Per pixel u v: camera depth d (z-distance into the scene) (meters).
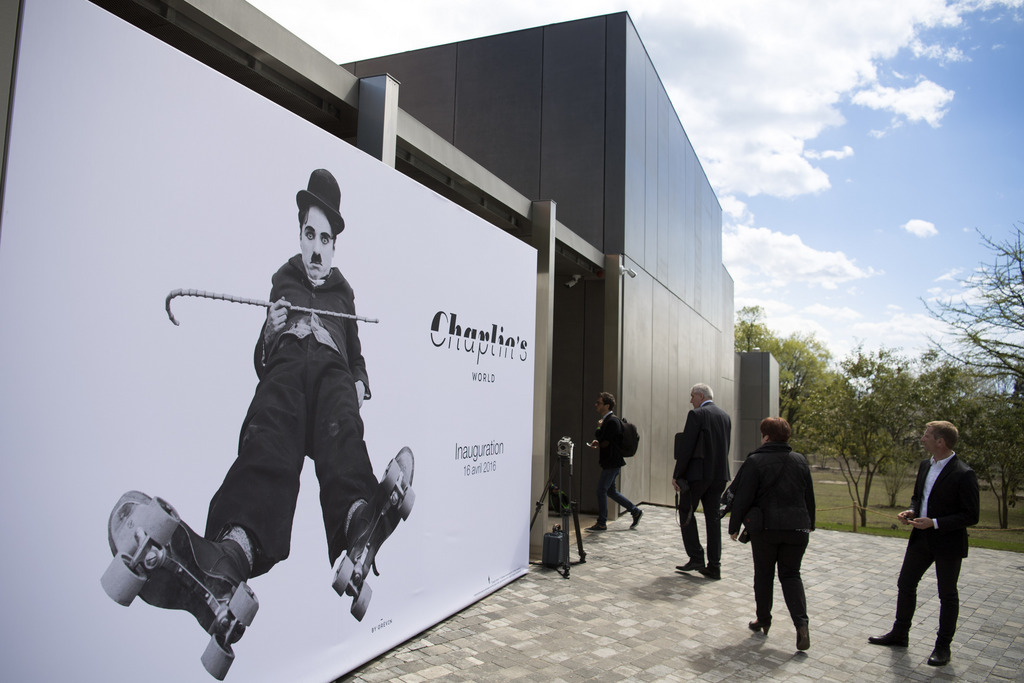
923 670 4.77
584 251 10.60
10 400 2.29
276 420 3.47
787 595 5.09
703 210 19.95
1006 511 17.09
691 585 6.77
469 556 5.68
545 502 7.70
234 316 3.22
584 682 4.21
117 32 2.65
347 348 4.06
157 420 2.82
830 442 19.78
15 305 2.31
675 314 15.92
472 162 6.79
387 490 4.47
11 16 2.29
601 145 12.12
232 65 4.44
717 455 7.21
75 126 2.50
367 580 4.25
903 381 18.27
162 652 2.84
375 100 5.18
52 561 2.42
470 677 4.16
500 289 6.29
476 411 5.81
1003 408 17.00
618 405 11.51
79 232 2.52
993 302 16.66
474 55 13.23
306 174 3.70
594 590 6.41
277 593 3.48
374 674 4.12
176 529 2.91
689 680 4.36
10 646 2.29
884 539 10.63
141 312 2.75
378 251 4.38
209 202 3.08
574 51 12.47
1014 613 6.49
